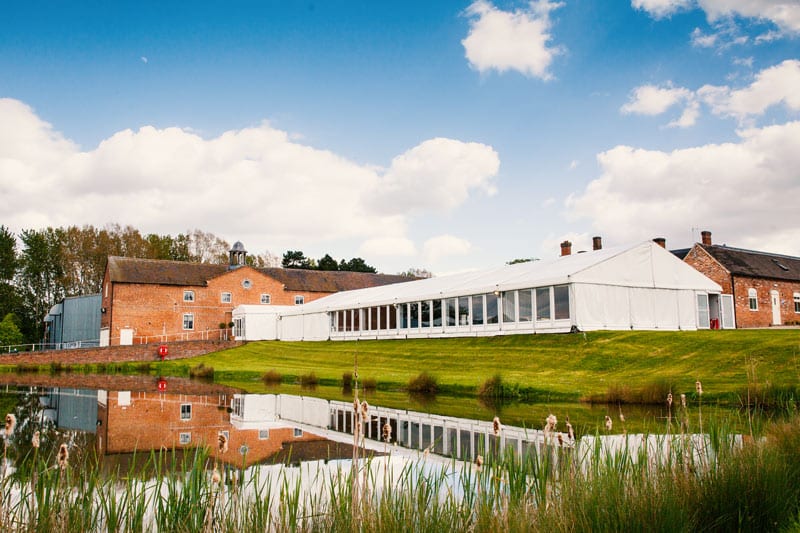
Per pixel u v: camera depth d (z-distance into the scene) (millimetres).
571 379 19406
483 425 12453
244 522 4918
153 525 5672
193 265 57344
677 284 30641
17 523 4867
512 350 26125
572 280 26906
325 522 4891
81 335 60531
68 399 19312
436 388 20031
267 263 97562
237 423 13586
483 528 4723
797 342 19219
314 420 13977
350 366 29219
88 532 5059
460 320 32688
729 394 14422
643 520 4820
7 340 59156
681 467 5945
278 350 40719
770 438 7582
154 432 12359
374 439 11156
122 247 77875
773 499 5566
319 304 47000
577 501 5055
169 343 44562
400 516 4805
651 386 15367
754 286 39125
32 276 76750
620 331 25578
